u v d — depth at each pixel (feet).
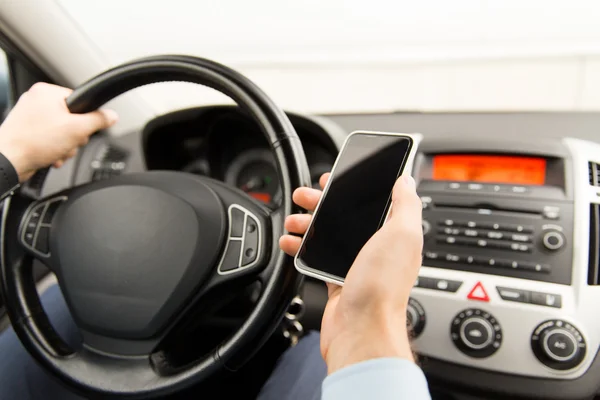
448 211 2.15
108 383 1.69
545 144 2.12
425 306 2.05
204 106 2.45
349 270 1.37
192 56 1.80
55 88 2.06
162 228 1.73
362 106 4.32
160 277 1.71
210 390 2.51
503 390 1.93
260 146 2.68
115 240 1.76
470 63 3.98
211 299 1.77
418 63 4.07
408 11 3.92
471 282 2.02
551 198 2.05
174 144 2.71
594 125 2.64
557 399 1.87
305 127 2.40
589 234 1.98
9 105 2.95
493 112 2.85
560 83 3.91
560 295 1.92
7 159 1.88
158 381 1.65
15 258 1.96
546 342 1.88
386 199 1.54
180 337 1.82
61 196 1.96
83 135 2.09
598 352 1.86
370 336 1.16
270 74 4.41
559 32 3.72
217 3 4.08
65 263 1.83
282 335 2.62
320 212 1.61
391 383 1.02
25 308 1.91
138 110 3.41
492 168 2.20
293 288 1.63
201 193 1.75
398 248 1.26
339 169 1.68
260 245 1.65
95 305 1.76
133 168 2.92
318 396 1.88
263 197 2.73
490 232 2.07
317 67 4.27
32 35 2.64
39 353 1.83
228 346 1.59
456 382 2.00
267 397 2.05
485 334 1.95
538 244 2.01
